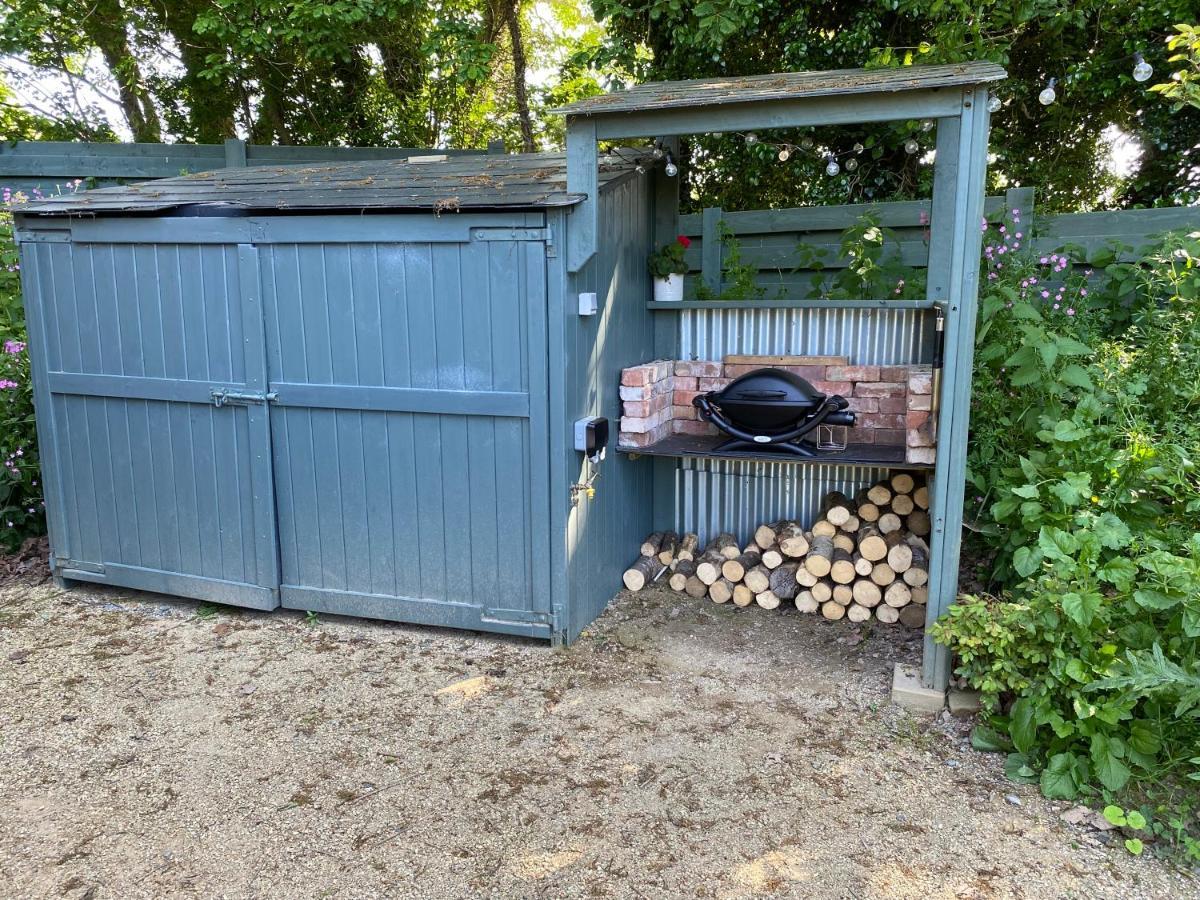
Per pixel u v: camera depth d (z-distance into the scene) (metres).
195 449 3.77
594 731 2.83
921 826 2.33
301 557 3.74
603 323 3.59
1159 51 5.74
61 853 2.23
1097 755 2.39
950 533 2.85
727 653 3.42
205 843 2.27
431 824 2.34
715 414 3.68
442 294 3.31
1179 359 3.50
